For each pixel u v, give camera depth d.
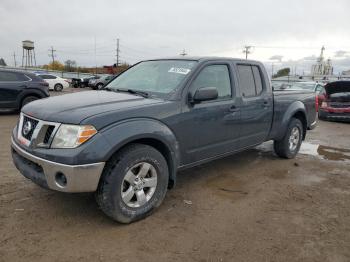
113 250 3.04
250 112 5.09
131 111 3.49
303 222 3.72
